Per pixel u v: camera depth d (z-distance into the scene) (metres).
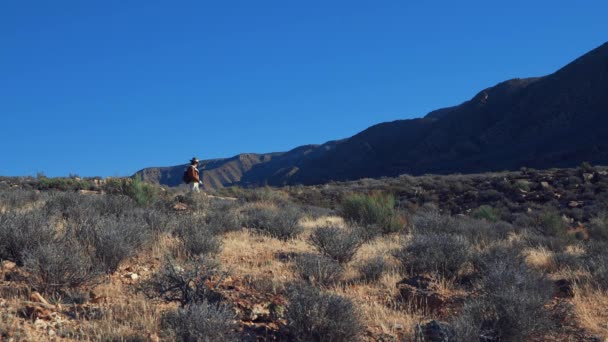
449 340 6.18
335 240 10.97
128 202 16.14
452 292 8.70
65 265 7.47
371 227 15.05
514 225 23.55
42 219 9.80
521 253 11.95
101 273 7.94
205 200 20.80
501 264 8.64
